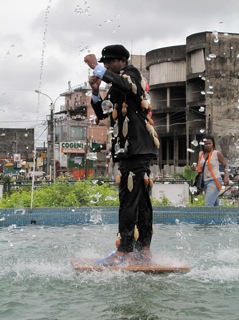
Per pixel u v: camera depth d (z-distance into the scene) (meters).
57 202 9.03
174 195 10.27
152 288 3.29
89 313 2.72
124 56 4.09
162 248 4.94
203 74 36.38
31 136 58.00
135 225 3.99
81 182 9.75
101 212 7.75
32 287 3.32
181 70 39.03
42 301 2.99
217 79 36.44
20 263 4.11
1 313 2.75
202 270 3.85
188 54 37.62
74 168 43.97
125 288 3.29
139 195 4.02
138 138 4.01
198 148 37.22
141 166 4.03
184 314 2.70
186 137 37.56
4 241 5.48
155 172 38.91
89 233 6.24
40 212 7.73
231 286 3.35
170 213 7.88
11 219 7.33
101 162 45.62
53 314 2.71
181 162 39.06
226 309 2.81
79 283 3.43
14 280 3.52
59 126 47.47
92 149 41.12
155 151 4.14
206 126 36.06
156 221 7.82
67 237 5.84
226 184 8.61
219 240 5.60
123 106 4.02
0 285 3.38
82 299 3.02
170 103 39.59
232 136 36.34
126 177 4.04
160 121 39.78
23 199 9.07
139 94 4.00
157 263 3.98
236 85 36.62
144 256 4.05
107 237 5.83
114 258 3.95
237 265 4.07
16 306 2.89
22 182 12.03
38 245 5.15
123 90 3.91
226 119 36.44
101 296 3.09
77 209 7.95
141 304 2.89
